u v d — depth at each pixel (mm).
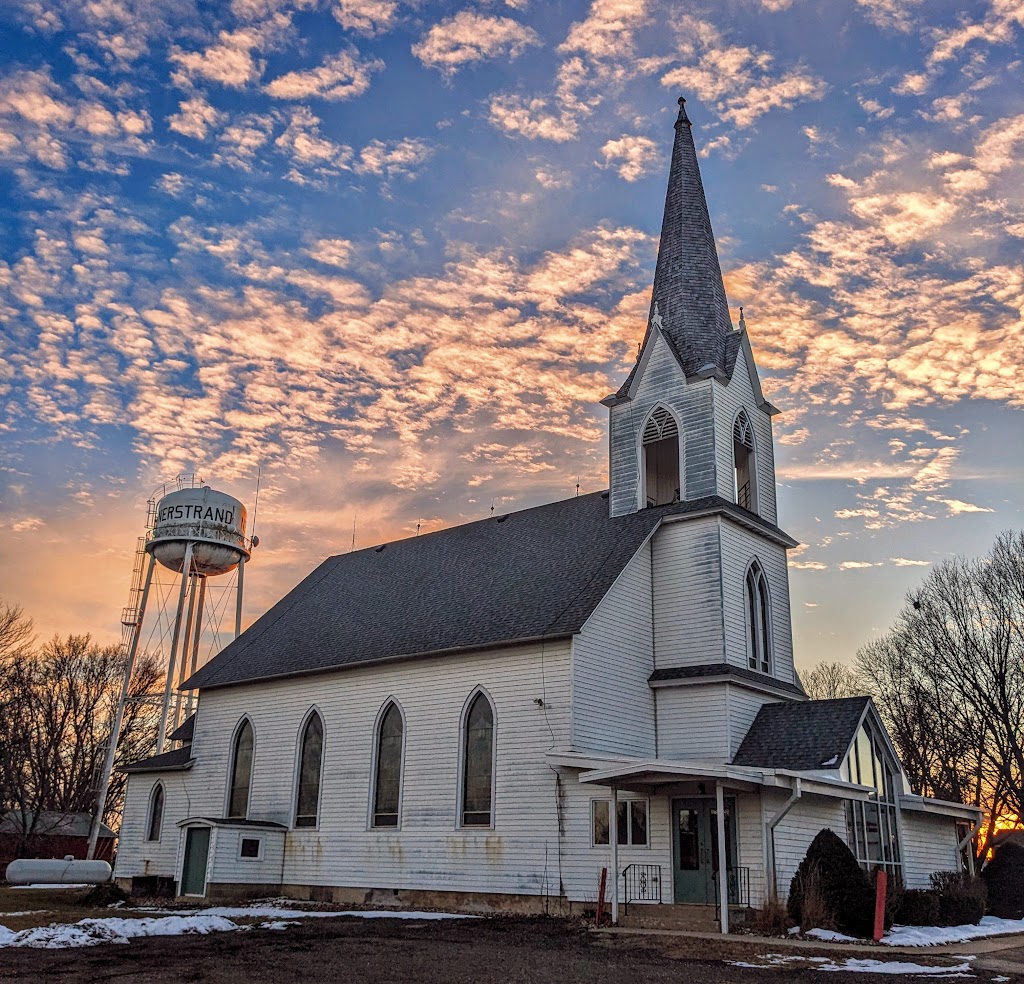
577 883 28547
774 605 36344
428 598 38469
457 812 31625
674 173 42750
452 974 17641
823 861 25797
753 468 37875
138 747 79312
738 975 17891
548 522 39875
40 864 47531
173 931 24188
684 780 26062
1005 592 52938
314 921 26984
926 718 57969
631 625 33188
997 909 35281
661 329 38281
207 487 52438
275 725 38844
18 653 68312
